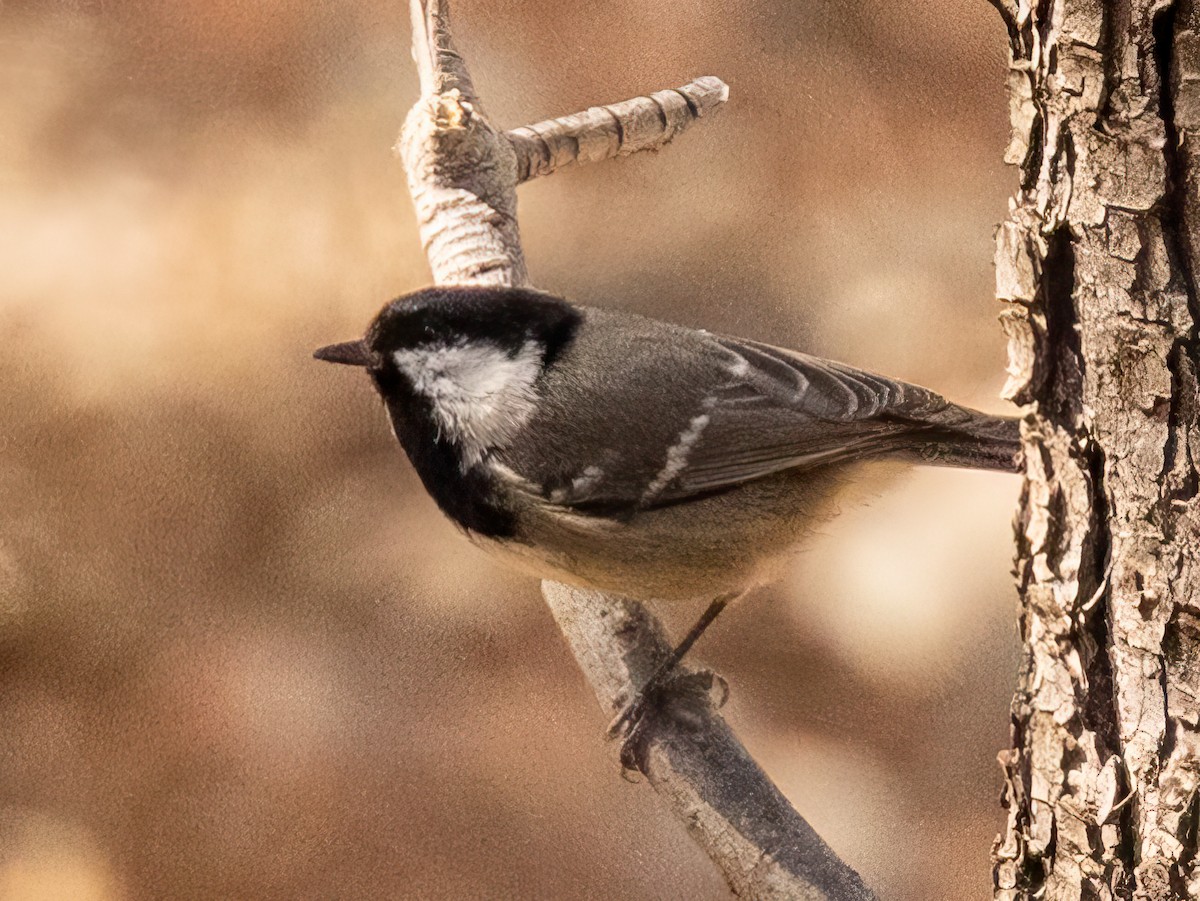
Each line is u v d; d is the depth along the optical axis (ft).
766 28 46.16
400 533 41.06
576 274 43.32
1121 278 15.39
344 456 42.32
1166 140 14.82
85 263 44.60
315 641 38.86
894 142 44.57
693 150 45.37
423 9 28.07
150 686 37.96
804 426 23.18
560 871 33.86
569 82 46.01
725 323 42.42
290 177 46.14
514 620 39.34
